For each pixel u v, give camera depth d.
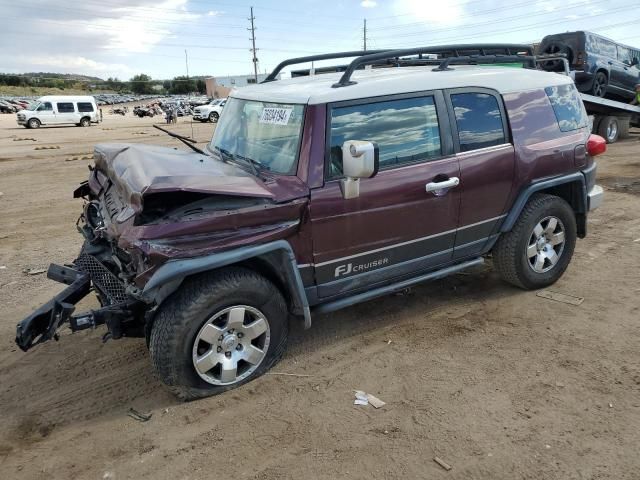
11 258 6.21
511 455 2.81
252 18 78.06
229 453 2.91
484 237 4.39
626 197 8.28
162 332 3.13
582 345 3.89
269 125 3.74
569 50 13.95
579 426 3.02
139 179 3.16
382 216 3.69
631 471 2.68
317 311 3.73
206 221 3.06
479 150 4.12
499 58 4.66
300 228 3.40
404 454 2.85
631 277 5.09
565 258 4.90
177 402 3.39
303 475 2.73
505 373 3.57
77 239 6.96
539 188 4.46
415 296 4.84
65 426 3.19
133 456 2.91
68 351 4.07
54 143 20.59
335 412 3.23
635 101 15.59
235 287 3.25
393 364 3.74
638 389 3.34
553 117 4.62
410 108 3.79
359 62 3.64
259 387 3.50
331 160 3.46
